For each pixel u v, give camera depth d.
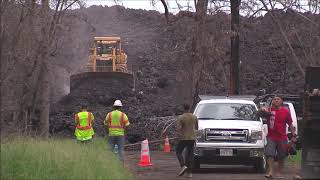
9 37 35.62
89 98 126.88
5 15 35.03
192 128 42.16
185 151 44.66
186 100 93.38
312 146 33.59
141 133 97.75
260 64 133.12
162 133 91.12
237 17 73.38
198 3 74.81
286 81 131.62
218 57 75.81
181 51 83.81
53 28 52.00
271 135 40.56
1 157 31.66
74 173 30.64
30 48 41.75
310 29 75.50
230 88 73.81
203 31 74.94
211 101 50.03
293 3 73.06
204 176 42.78
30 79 44.62
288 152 42.25
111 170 33.34
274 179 39.75
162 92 140.25
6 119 39.59
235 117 48.06
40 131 56.72
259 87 131.38
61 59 113.50
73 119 109.12
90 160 34.28
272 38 104.12
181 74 87.19
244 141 45.19
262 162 45.44
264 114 40.81
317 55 75.06
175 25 80.56
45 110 57.47
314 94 33.59
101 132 98.25
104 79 133.50
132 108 120.44
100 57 135.25
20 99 42.25
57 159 32.50
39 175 30.39
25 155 32.53
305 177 33.88
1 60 34.62
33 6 41.59
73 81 132.25
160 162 57.00
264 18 98.06
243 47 122.62
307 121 33.47
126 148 85.56
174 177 41.81
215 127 45.31
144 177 41.84
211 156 44.81
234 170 48.66
